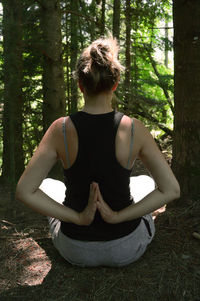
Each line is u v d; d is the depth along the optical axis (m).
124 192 1.55
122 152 1.46
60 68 5.14
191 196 2.55
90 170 1.47
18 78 4.71
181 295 1.58
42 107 5.64
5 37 4.46
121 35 7.83
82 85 1.50
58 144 1.48
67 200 1.62
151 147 1.49
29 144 6.06
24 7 4.99
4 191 5.09
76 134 1.45
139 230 1.69
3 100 4.67
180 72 2.60
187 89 2.55
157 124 7.44
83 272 1.77
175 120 2.71
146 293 1.60
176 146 2.69
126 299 1.56
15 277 1.78
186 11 2.49
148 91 9.34
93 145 1.44
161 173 1.48
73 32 6.17
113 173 1.48
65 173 1.55
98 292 1.62
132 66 8.33
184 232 2.14
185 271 1.73
